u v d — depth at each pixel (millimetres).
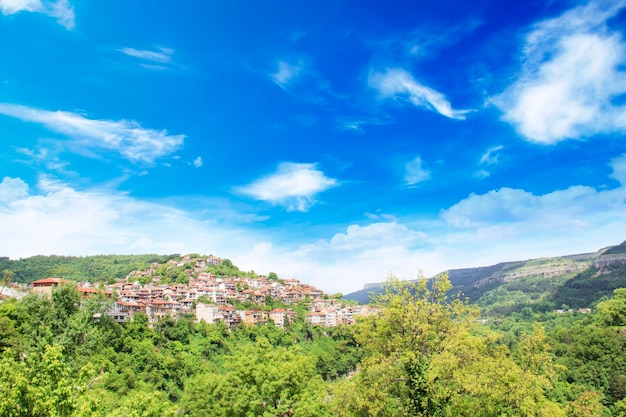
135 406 23969
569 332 122688
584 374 92938
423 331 35781
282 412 43750
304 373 47844
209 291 182000
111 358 90812
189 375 102125
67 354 71625
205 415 60156
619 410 71062
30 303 81562
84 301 89375
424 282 39094
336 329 168125
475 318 38031
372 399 34750
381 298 39312
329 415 42500
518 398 32750
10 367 22359
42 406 21156
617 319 120562
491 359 34562
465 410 31453
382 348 37812
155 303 142000
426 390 32594
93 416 22344
